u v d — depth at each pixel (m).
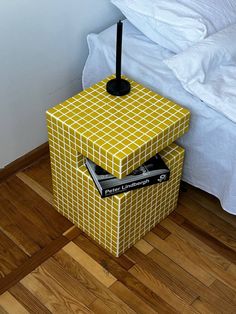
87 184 1.58
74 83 2.01
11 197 1.87
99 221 1.64
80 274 1.64
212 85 1.60
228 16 1.79
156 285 1.62
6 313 1.54
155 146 1.51
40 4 1.66
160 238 1.75
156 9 1.74
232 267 1.68
